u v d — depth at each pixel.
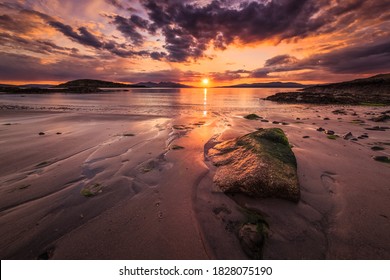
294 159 5.14
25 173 5.27
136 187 4.54
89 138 8.54
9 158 6.29
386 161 5.70
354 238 3.02
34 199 4.09
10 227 3.31
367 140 8.03
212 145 7.47
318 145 7.34
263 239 2.98
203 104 28.28
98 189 4.44
